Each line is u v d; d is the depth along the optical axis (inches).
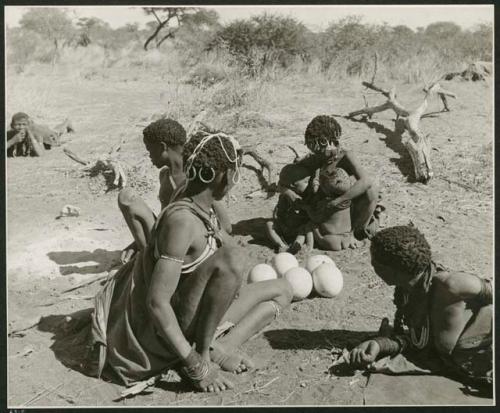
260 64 415.5
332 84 407.5
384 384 154.3
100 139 332.5
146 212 180.5
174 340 146.4
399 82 409.4
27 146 322.3
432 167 281.6
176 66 464.8
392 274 149.9
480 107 350.6
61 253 227.6
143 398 154.3
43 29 517.0
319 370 160.9
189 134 311.7
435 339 153.6
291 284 186.4
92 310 180.7
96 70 479.2
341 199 214.1
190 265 148.2
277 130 327.0
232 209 258.1
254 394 153.8
